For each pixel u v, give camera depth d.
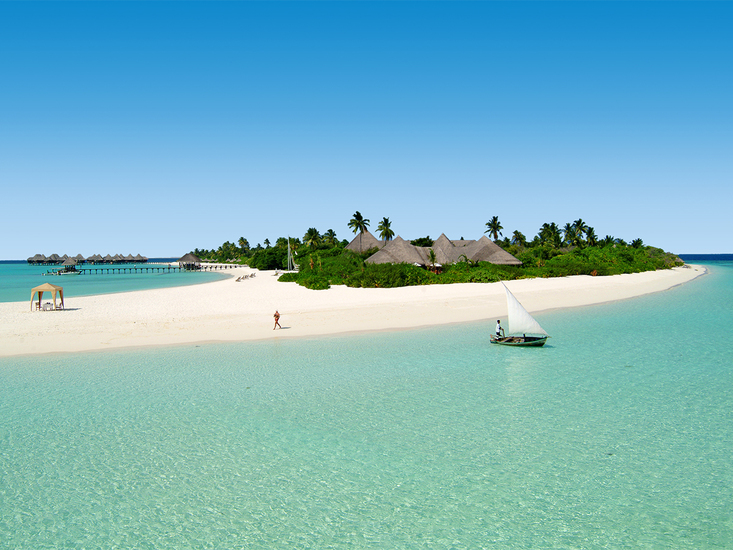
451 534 9.66
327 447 13.47
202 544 9.41
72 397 17.59
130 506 10.72
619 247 111.56
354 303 41.84
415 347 25.61
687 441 13.72
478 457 12.85
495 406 16.59
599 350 24.98
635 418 15.46
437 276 65.00
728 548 9.18
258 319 33.53
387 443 13.71
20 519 10.25
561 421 15.23
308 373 20.61
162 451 13.27
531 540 9.45
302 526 9.98
